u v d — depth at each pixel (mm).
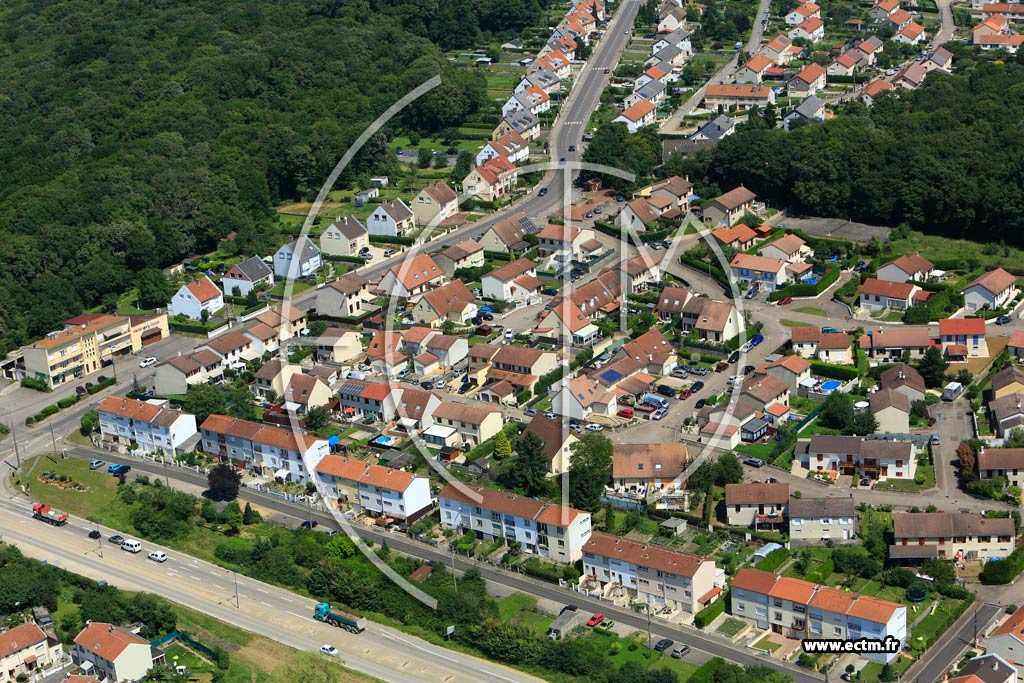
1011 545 197250
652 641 184750
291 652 188375
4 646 185500
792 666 177875
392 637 191500
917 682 172375
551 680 178875
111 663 183125
